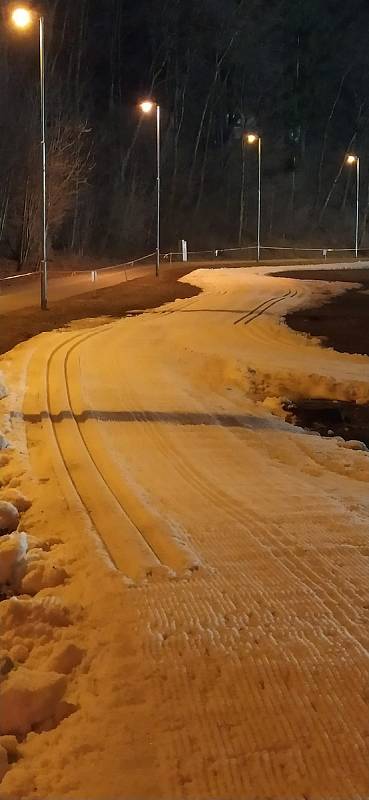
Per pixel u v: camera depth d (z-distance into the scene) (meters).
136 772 3.31
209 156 71.19
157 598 4.89
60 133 47.19
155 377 14.10
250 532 6.21
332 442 10.05
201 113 69.81
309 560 5.58
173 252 59.84
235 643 4.29
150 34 65.31
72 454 8.63
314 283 35.31
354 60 77.88
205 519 6.54
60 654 4.17
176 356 16.64
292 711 3.68
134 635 4.37
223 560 5.59
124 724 3.61
